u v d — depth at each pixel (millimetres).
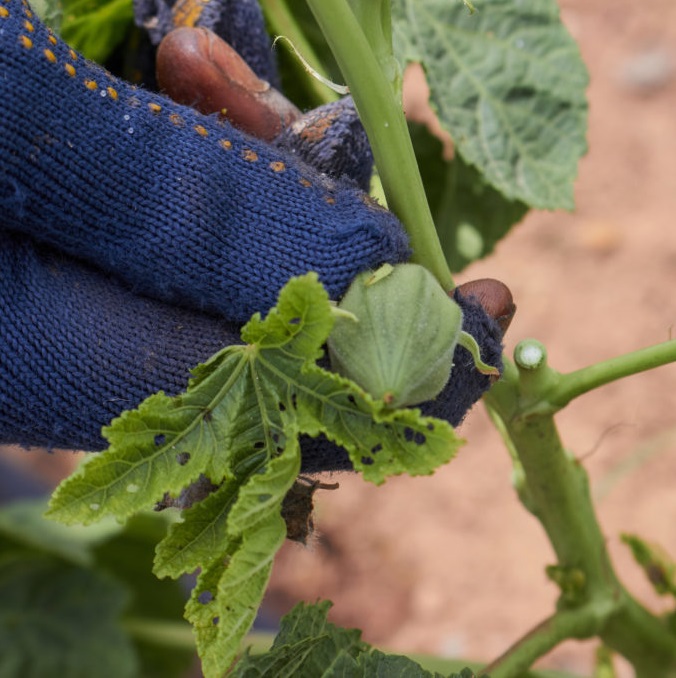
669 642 533
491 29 541
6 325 430
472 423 1185
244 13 493
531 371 474
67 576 766
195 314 442
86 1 521
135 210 429
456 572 1109
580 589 514
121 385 434
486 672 509
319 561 1156
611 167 1313
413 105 1319
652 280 1216
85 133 426
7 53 419
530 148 542
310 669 458
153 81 530
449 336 415
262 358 408
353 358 412
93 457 405
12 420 433
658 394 1125
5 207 427
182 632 786
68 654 747
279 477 405
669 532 1047
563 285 1238
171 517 716
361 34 418
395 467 405
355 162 464
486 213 584
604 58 1396
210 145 435
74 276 441
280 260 430
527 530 1115
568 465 502
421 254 434
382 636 1099
